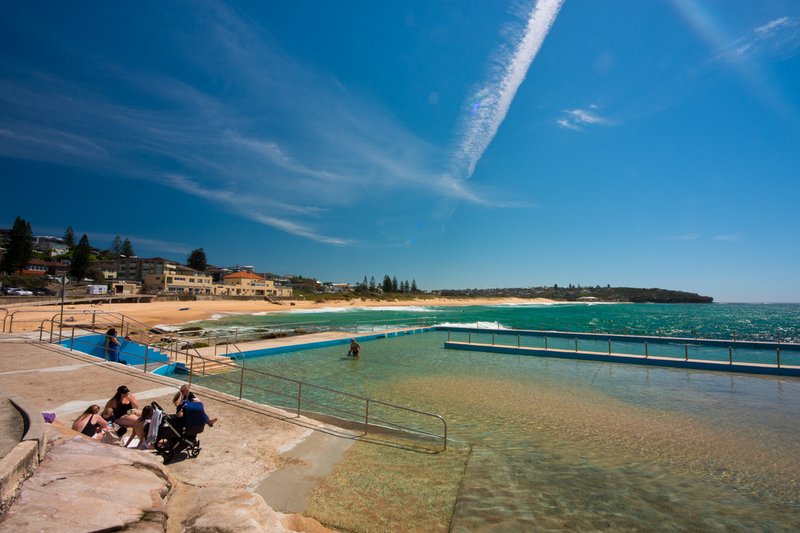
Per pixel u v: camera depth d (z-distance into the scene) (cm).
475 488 635
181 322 4650
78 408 842
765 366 1688
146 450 620
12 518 309
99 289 7162
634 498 635
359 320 5450
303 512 525
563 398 1308
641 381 1574
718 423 1048
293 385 1465
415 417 1096
